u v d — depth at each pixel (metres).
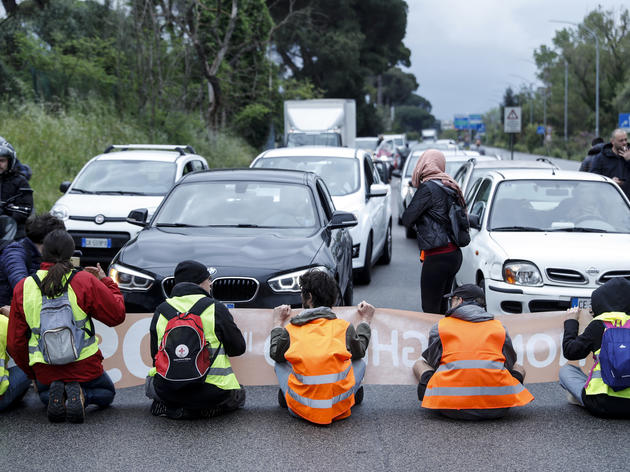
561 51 77.19
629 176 11.30
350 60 68.19
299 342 5.57
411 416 5.88
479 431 5.52
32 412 5.99
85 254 11.57
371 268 12.77
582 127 89.56
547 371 6.39
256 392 6.52
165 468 4.86
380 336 6.33
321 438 5.38
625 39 72.69
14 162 7.68
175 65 32.22
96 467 4.89
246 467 4.88
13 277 6.04
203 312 5.50
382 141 41.62
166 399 5.55
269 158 12.75
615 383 5.44
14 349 5.59
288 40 66.69
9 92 22.92
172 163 13.40
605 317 5.58
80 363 5.63
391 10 75.19
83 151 20.05
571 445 5.24
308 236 7.66
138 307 6.76
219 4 31.25
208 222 8.05
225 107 37.56
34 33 27.80
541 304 7.63
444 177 7.41
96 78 26.58
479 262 8.38
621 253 7.72
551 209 8.84
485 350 5.64
